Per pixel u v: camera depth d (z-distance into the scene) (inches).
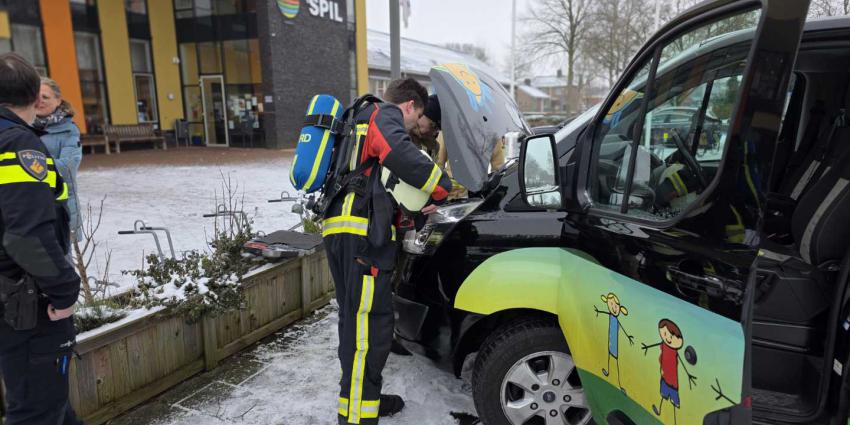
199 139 748.0
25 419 78.5
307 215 193.2
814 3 143.6
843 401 69.0
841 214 86.8
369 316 95.7
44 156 73.2
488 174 106.1
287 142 693.9
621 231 76.9
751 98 54.6
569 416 98.4
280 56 666.8
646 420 72.8
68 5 601.9
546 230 93.8
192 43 722.2
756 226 55.2
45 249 70.8
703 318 61.0
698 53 69.1
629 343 73.7
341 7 769.6
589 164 88.3
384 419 110.1
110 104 658.2
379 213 93.0
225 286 127.0
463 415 112.0
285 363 133.5
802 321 85.8
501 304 93.7
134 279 170.9
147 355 115.0
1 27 543.2
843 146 96.0
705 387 60.7
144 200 331.3
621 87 83.9
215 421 109.1
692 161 68.4
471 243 98.2
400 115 96.1
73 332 81.0
